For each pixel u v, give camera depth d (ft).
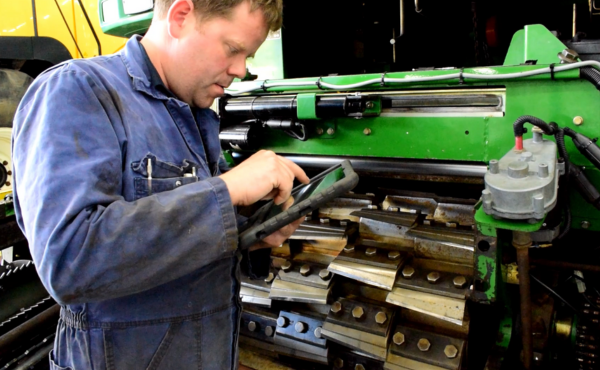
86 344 3.28
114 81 3.18
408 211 5.87
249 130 6.12
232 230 2.81
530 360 4.75
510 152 4.33
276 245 4.21
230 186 2.87
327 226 6.10
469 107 5.11
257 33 3.27
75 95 2.83
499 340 5.57
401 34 6.85
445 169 5.53
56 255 2.48
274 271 6.44
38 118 2.83
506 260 5.09
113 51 9.96
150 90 3.35
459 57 7.97
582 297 5.76
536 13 7.13
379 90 5.60
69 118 2.75
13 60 8.91
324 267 6.06
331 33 7.77
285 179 3.21
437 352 5.04
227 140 6.29
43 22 10.39
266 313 6.53
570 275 5.98
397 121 5.50
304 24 6.92
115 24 6.57
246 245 3.34
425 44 7.82
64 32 10.35
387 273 5.22
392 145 5.60
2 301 7.03
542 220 3.85
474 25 7.06
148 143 3.19
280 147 6.47
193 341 3.48
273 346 6.38
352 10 7.72
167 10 3.30
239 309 3.92
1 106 7.55
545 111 4.67
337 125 5.90
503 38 7.19
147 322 3.31
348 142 5.89
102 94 2.99
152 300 3.31
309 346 5.93
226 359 3.71
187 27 3.17
